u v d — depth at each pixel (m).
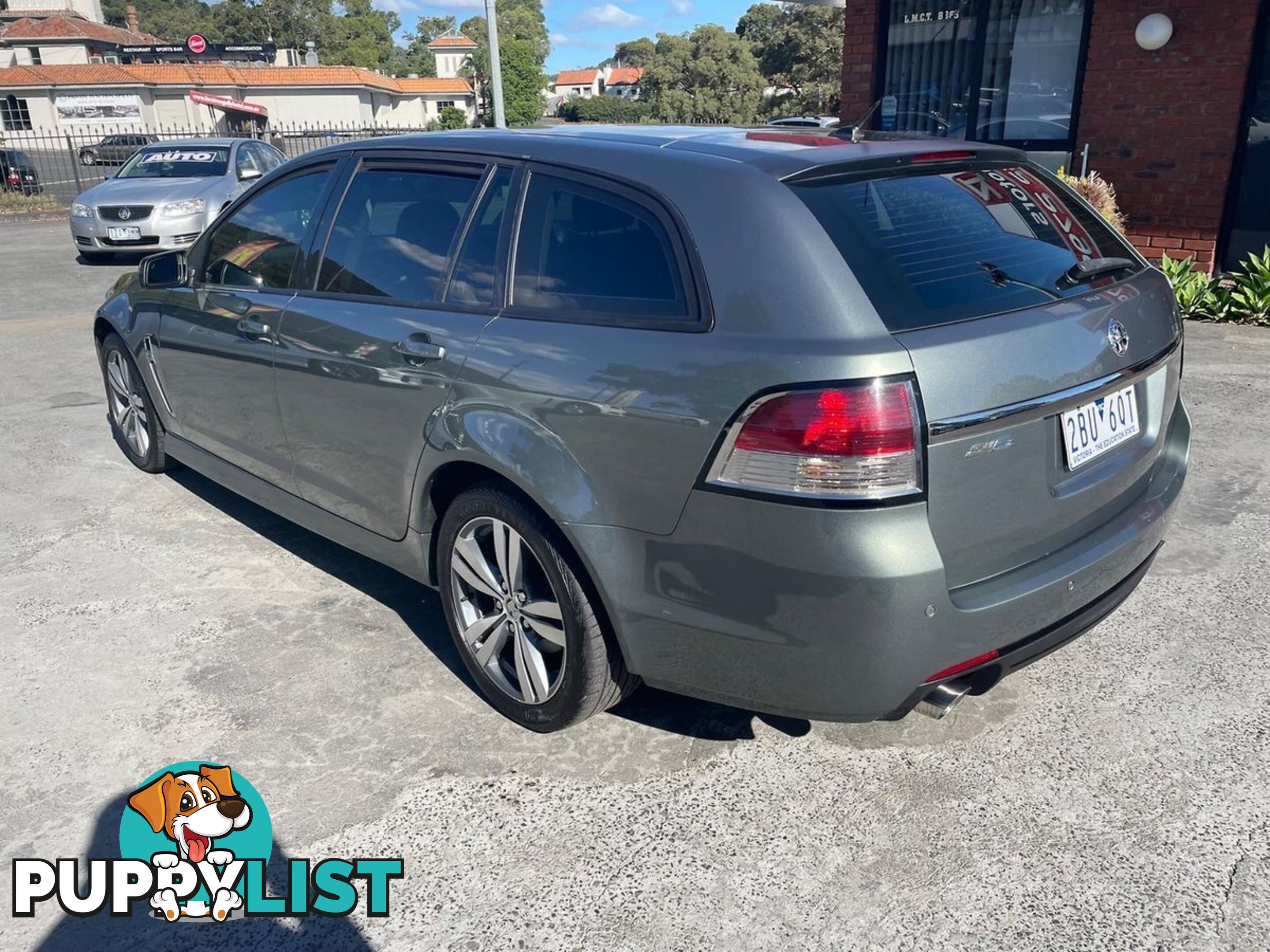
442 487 3.20
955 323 2.37
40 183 25.12
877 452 2.21
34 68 64.06
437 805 2.77
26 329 9.01
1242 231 8.84
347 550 4.39
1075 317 2.59
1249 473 5.02
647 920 2.38
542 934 2.34
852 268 2.35
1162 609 3.76
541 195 2.94
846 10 11.11
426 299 3.18
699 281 2.49
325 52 145.00
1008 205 2.87
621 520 2.59
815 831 2.65
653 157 2.73
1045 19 9.65
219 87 68.38
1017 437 2.43
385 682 3.36
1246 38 8.23
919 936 2.31
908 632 2.29
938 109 10.71
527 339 2.80
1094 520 2.76
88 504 4.92
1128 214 9.22
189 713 3.19
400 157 3.45
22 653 3.55
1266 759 2.91
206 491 5.09
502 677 3.13
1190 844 2.59
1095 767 2.89
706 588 2.47
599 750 2.99
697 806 2.75
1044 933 2.32
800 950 2.28
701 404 2.38
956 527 2.36
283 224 3.87
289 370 3.64
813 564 2.28
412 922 2.39
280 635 3.67
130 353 4.90
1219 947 2.27
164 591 4.02
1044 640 2.60
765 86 95.38
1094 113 9.20
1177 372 3.15
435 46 135.38
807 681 2.41
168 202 12.52
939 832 2.64
